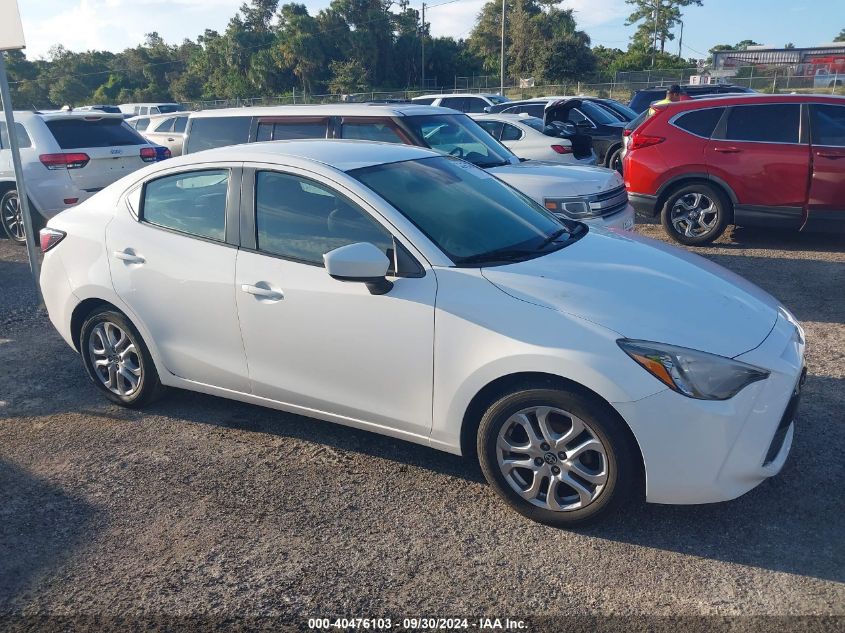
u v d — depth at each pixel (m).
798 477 3.48
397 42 66.00
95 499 3.57
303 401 3.79
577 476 3.11
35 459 3.99
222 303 3.87
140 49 81.88
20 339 6.00
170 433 4.24
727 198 8.08
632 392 2.85
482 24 66.06
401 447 3.98
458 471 3.71
